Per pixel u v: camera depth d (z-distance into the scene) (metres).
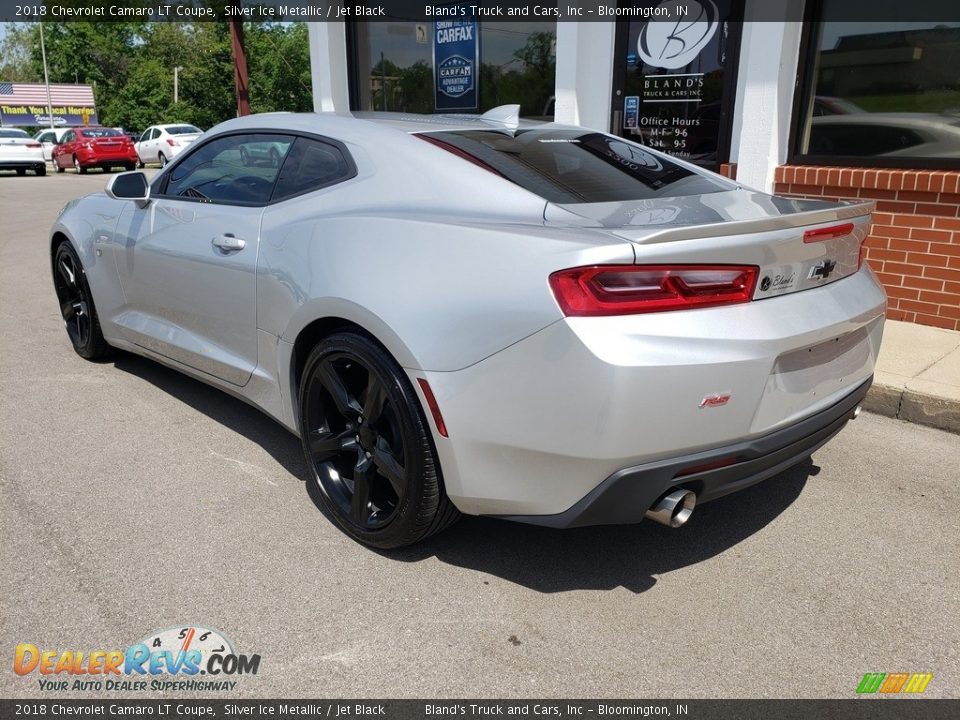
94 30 57.53
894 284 5.14
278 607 2.35
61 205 14.80
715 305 2.10
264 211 3.03
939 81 4.89
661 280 2.01
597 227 2.16
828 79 5.37
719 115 6.00
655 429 2.03
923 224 4.94
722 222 2.12
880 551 2.70
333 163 2.90
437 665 2.12
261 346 3.02
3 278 7.20
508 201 2.43
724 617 2.33
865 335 2.70
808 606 2.39
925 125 5.00
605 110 6.61
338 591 2.43
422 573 2.53
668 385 2.00
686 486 2.17
